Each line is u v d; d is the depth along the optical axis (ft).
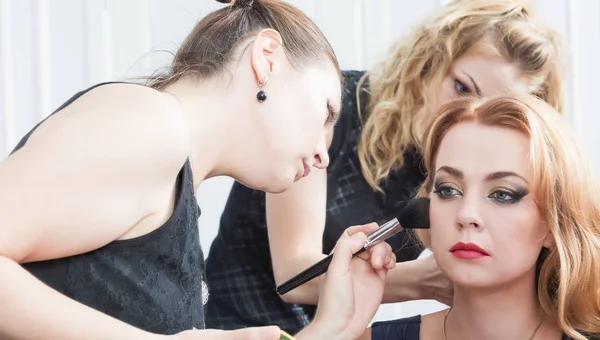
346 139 4.91
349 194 4.88
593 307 3.78
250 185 3.45
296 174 3.48
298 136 3.39
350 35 5.82
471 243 3.60
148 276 3.09
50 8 5.81
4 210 2.67
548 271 3.77
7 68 5.81
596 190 3.82
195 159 3.23
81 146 2.79
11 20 5.82
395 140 4.85
